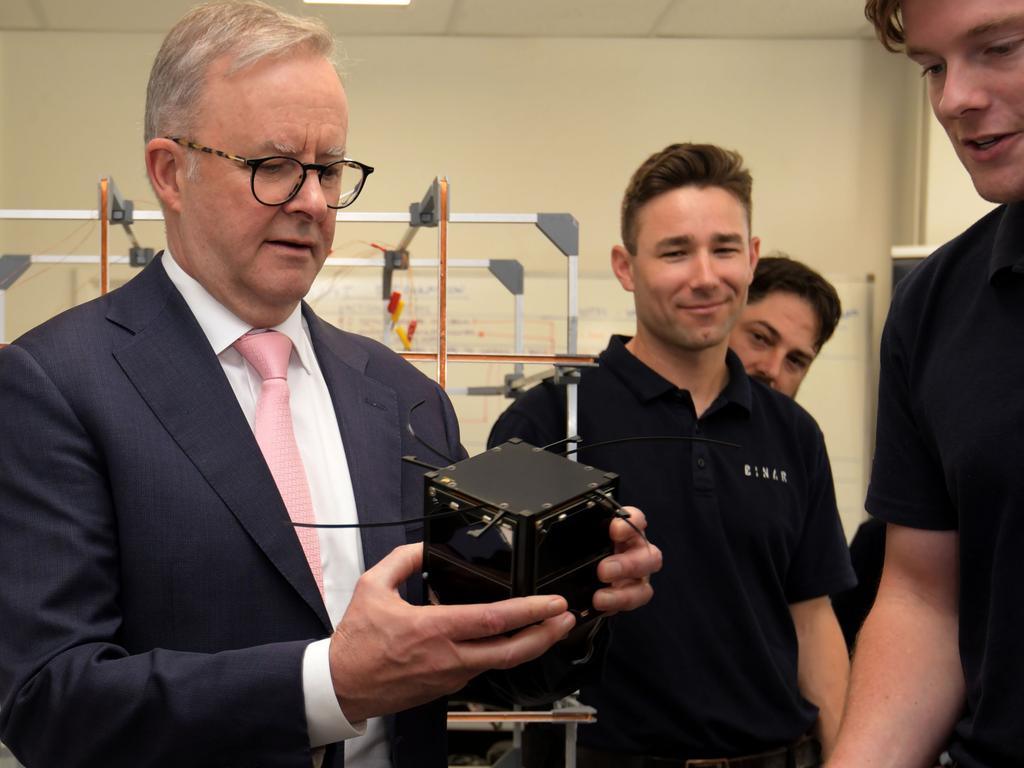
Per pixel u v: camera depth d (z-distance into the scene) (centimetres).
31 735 92
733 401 168
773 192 356
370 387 116
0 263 218
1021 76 87
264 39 98
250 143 98
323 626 99
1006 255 99
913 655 110
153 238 328
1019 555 96
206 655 90
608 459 163
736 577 158
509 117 347
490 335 348
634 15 327
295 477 104
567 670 94
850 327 358
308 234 102
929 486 112
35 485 94
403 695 85
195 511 96
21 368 97
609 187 350
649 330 174
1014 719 96
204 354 103
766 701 157
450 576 85
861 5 320
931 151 341
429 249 345
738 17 331
